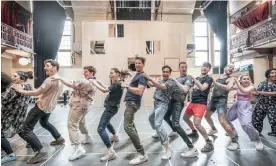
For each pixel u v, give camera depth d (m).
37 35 16.20
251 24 13.05
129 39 13.14
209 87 3.76
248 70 13.08
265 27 10.89
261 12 11.82
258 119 4.86
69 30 19.27
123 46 13.11
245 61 14.18
